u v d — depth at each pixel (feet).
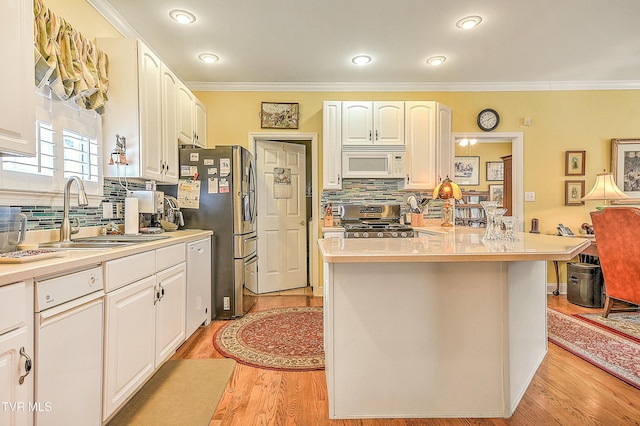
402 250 5.25
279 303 12.37
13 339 3.42
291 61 11.10
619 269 9.58
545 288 7.79
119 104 7.72
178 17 8.47
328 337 5.67
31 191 5.86
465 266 5.56
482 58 11.00
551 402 5.94
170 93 9.45
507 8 8.18
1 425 3.28
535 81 13.14
